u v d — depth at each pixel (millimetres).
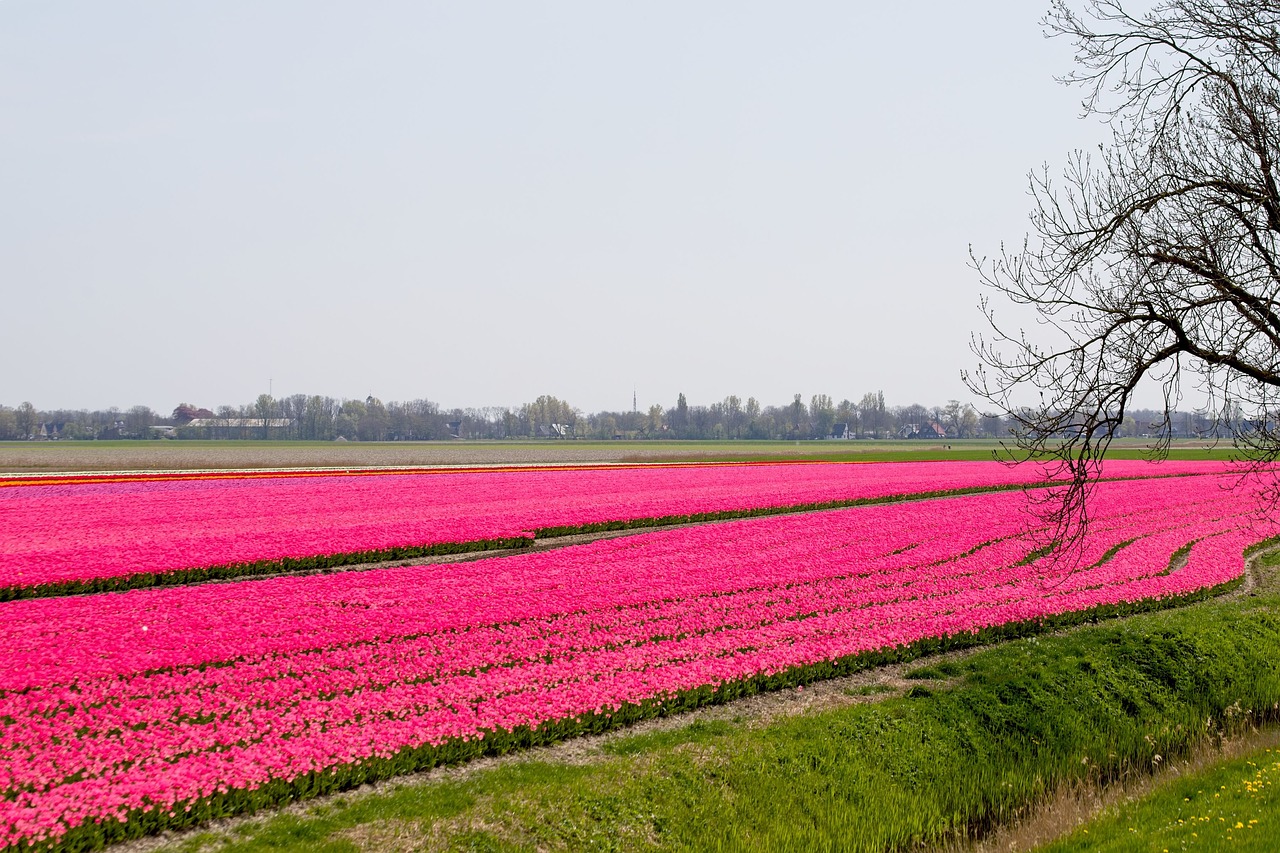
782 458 95938
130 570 24000
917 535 34250
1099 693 15516
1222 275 12805
